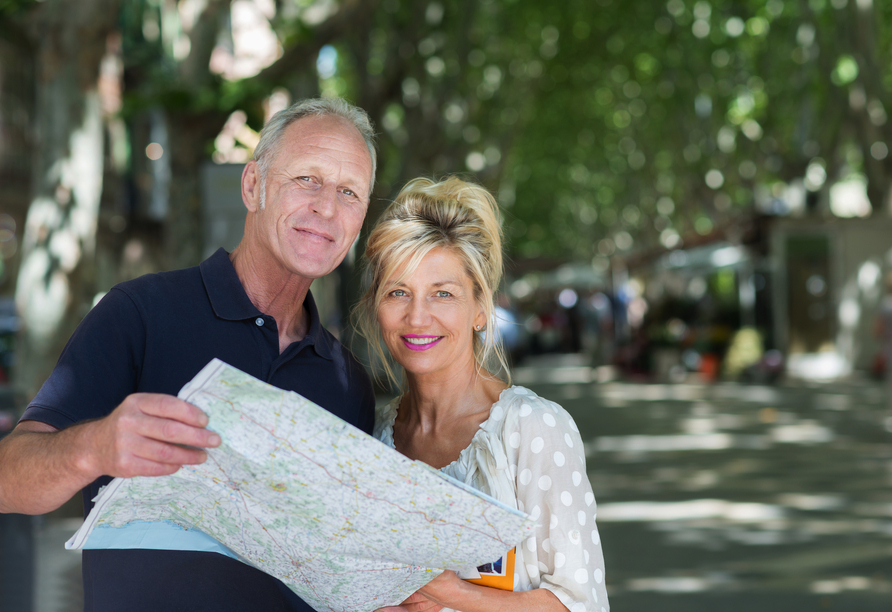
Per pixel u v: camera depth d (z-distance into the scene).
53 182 6.89
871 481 9.13
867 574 5.89
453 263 2.16
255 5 10.62
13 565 4.18
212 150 9.98
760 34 22.92
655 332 24.56
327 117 2.18
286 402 1.55
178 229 9.71
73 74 6.90
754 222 21.78
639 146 30.89
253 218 2.21
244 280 2.22
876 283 21.27
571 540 1.99
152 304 2.04
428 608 1.97
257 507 1.69
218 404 1.54
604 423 14.44
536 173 39.06
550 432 2.04
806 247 21.59
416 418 2.30
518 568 2.03
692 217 31.47
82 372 1.90
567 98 28.33
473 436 2.18
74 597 4.75
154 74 10.07
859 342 21.41
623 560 6.35
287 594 2.04
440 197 2.19
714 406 16.58
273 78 10.11
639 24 22.88
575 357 34.88
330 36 10.43
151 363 2.01
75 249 6.93
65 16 6.87
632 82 27.53
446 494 1.62
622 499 8.52
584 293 39.53
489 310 2.22
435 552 1.71
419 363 2.17
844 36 19.61
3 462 1.64
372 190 2.29
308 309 2.29
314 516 1.66
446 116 18.88
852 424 13.51
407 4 15.34
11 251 20.16
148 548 1.88
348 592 1.80
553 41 22.23
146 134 26.39
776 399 17.45
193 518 1.79
